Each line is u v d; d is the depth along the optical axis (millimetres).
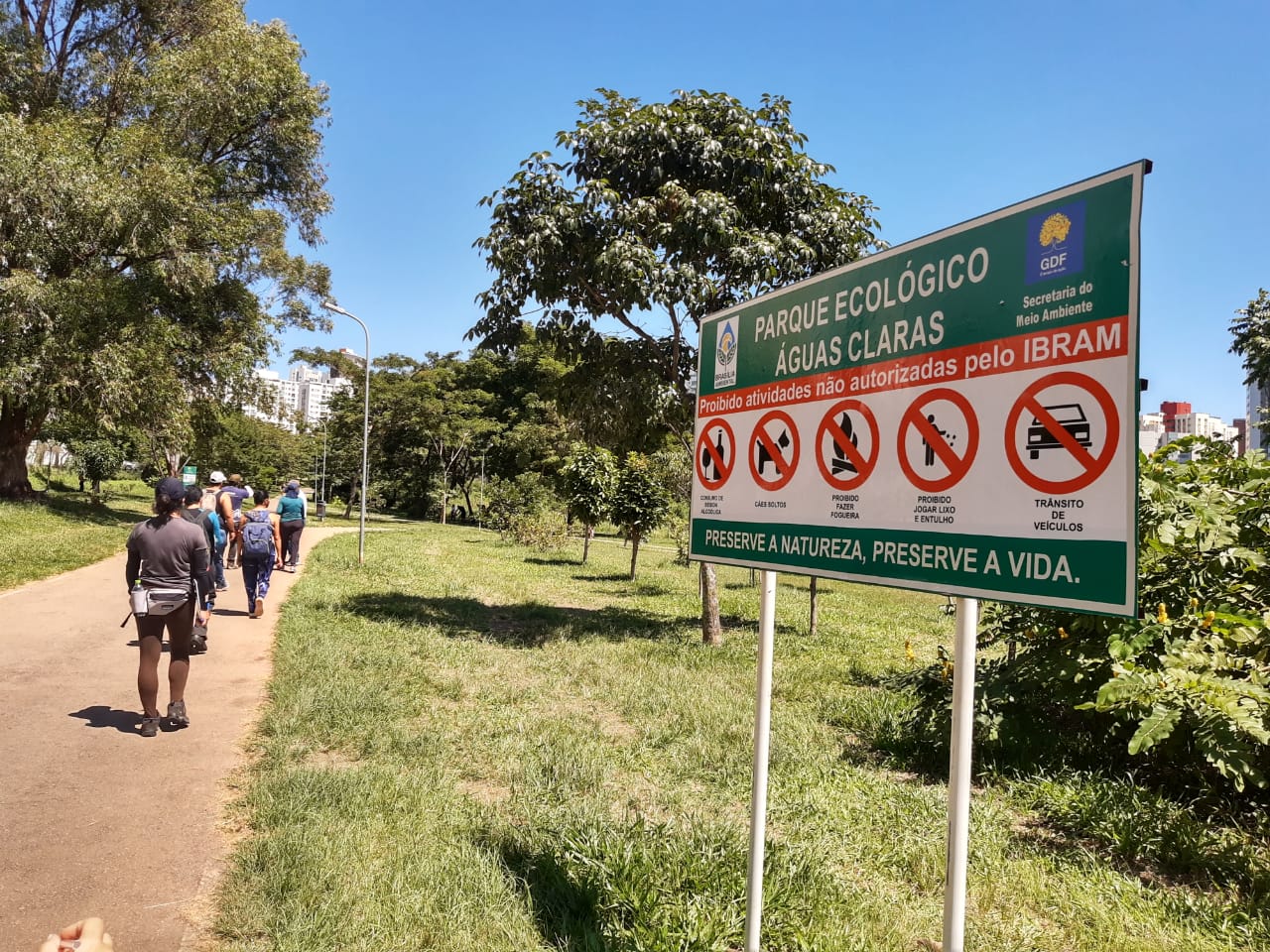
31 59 24781
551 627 10812
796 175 10453
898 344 2514
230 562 17094
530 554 25594
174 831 4125
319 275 29438
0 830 4031
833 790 5125
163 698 6582
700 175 10492
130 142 22797
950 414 2314
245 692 6855
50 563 13930
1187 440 6352
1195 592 5363
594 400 10750
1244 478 6105
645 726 6312
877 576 2533
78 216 21391
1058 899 3777
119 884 3582
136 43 27422
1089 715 5688
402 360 58656
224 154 28031
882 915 3555
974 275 2271
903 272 2518
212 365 25656
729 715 6625
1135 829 4418
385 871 3656
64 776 4766
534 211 10305
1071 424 1972
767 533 3062
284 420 29469
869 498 2588
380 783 4672
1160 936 3455
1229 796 4887
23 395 20609
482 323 11086
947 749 5711
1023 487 2080
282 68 26016
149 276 23578
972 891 3834
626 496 19047
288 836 3900
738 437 3283
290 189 29422
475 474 56844
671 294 9727
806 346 2920
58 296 20453
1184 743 4918
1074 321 1984
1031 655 5887
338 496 71750
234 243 24578
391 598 12523
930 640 11562
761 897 3172
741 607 14742
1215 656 4773
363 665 7773
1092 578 1886
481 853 3938
